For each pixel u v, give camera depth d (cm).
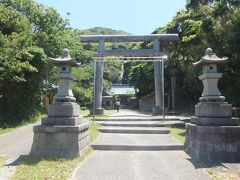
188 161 965
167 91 3438
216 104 1025
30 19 2614
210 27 1819
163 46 3073
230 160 961
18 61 1861
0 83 1909
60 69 1112
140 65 4175
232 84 1827
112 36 2339
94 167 891
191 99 3347
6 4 2575
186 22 2806
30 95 2150
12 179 768
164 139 1350
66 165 895
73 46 2786
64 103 1060
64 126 1020
